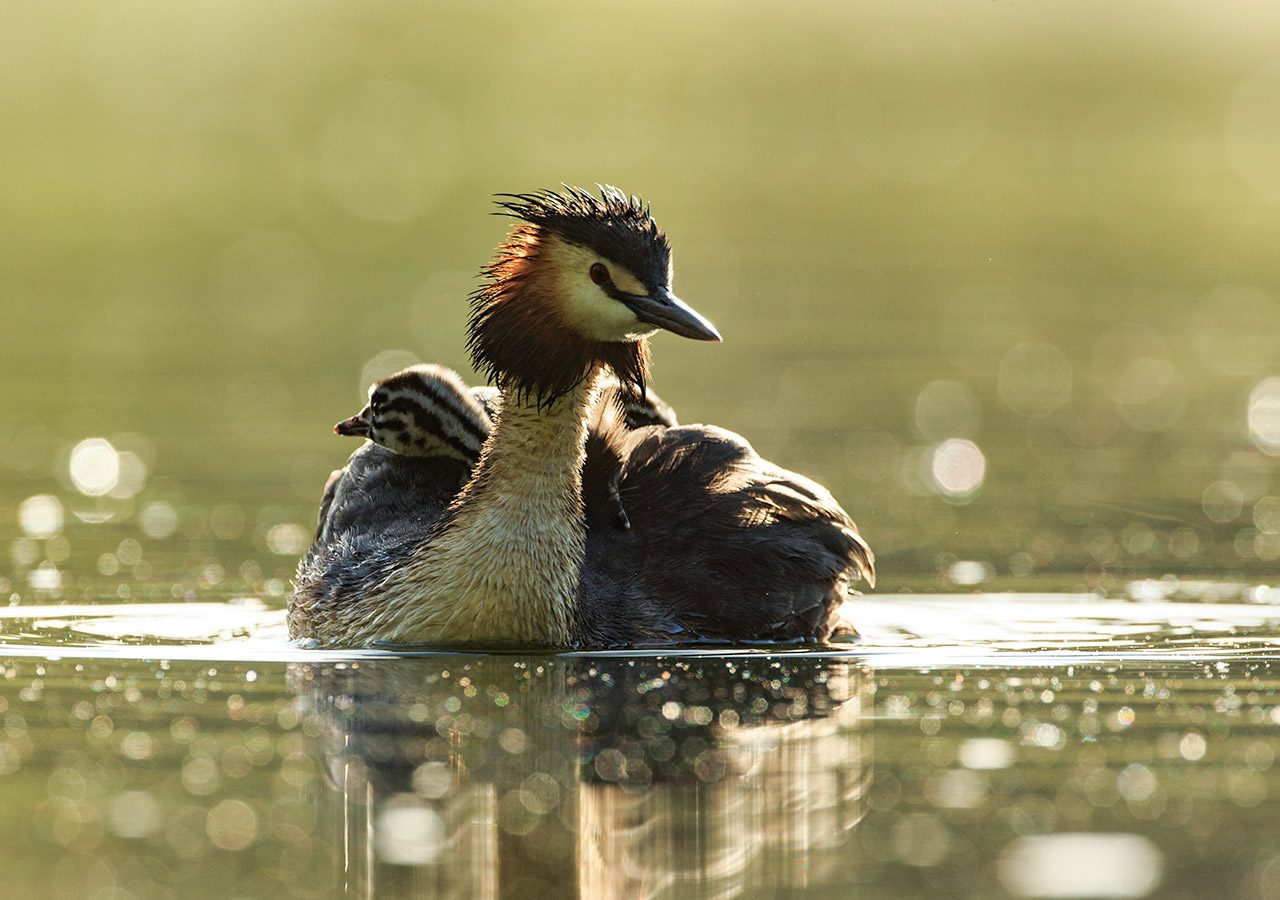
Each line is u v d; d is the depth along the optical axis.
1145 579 14.39
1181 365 24.39
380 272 32.84
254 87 53.75
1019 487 17.92
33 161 44.16
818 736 9.95
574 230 12.30
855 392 22.50
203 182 42.72
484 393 15.19
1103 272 32.09
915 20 62.34
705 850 8.34
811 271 32.03
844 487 17.92
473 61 57.53
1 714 10.38
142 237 36.06
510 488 12.23
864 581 14.38
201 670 11.51
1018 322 27.48
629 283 12.21
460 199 41.09
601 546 12.84
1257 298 29.53
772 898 7.75
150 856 8.21
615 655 11.95
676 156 46.22
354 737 9.93
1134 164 45.53
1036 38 60.97
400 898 7.79
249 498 17.45
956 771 9.34
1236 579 14.34
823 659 11.83
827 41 61.12
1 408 21.45
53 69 53.94
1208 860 8.09
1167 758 9.51
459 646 12.19
